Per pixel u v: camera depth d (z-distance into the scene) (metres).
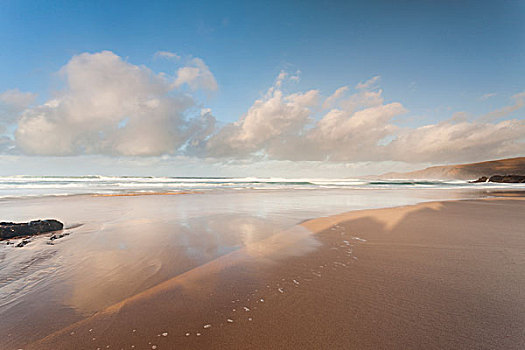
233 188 26.62
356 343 2.19
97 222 7.84
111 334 2.34
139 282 3.49
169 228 6.99
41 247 5.14
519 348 2.08
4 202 12.92
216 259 4.45
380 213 9.66
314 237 6.02
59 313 2.70
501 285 3.32
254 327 2.45
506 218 8.59
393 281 3.48
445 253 4.76
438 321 2.49
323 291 3.19
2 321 2.55
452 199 15.79
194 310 2.76
